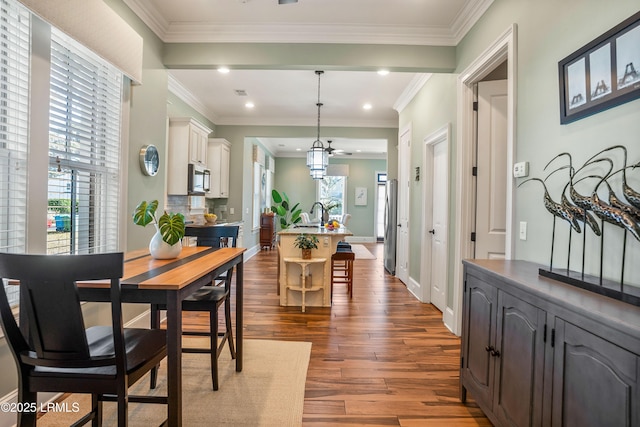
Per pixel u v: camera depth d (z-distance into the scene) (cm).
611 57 140
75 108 226
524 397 141
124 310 280
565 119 169
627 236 136
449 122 338
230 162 666
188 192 460
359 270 630
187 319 347
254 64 329
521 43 212
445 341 298
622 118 137
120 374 127
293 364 252
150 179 315
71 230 227
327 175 1083
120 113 268
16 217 182
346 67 330
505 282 157
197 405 198
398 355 270
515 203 216
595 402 104
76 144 228
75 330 122
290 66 331
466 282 204
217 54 329
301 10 294
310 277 390
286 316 362
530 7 203
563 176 172
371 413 194
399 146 558
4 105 174
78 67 226
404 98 508
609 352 100
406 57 325
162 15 307
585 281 136
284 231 431
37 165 189
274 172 1091
